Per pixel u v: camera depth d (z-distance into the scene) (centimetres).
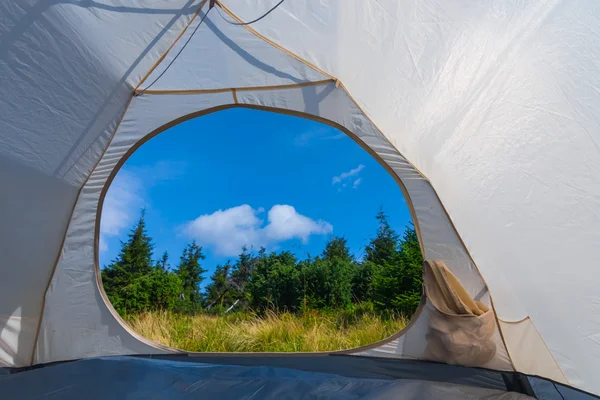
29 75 186
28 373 193
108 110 219
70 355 244
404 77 196
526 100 179
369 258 1018
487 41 172
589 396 180
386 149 235
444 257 230
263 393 168
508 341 212
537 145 184
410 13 170
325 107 231
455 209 223
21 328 241
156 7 169
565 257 185
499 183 200
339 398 161
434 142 212
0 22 163
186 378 187
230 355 248
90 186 244
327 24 183
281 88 229
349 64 203
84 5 163
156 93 226
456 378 209
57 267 247
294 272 845
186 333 534
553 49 165
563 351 191
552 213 186
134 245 1108
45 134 212
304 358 242
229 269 1341
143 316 692
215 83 225
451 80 189
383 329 528
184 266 1321
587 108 167
